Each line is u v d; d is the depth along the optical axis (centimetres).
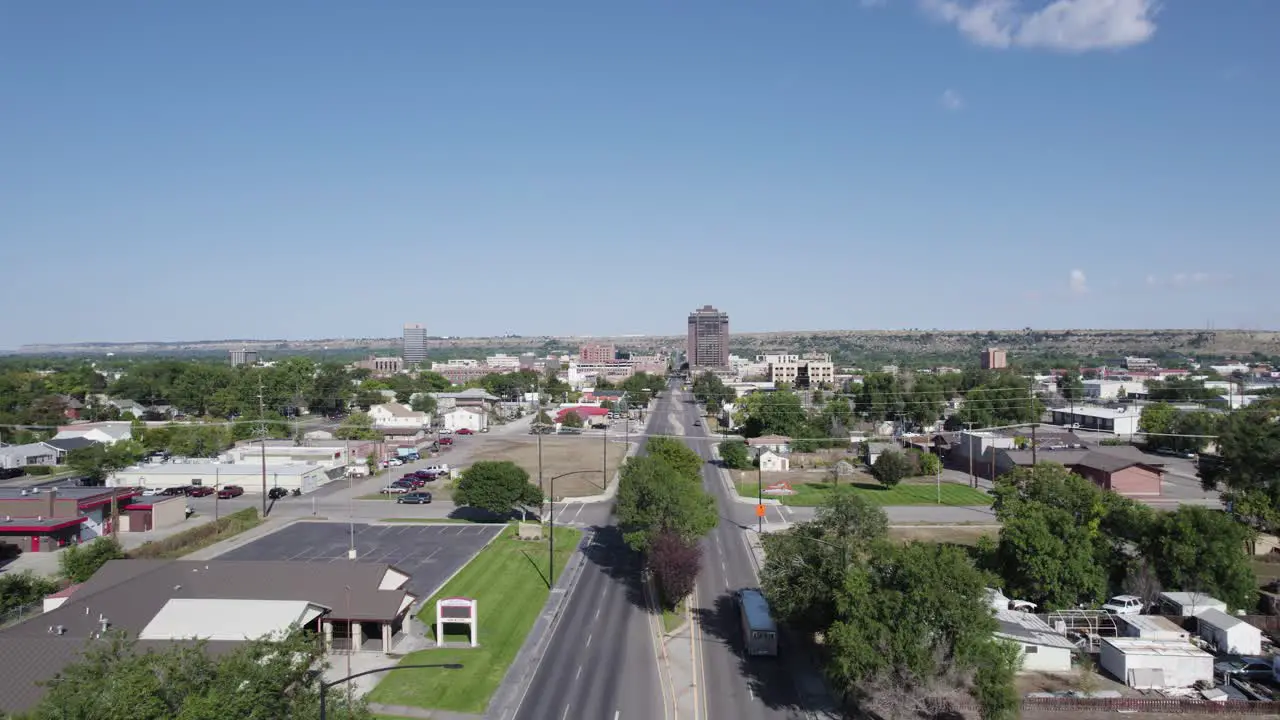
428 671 5800
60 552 9088
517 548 9369
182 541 9394
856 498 6275
